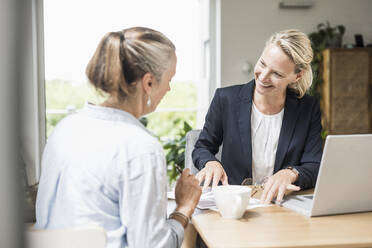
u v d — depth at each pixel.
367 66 3.85
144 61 0.87
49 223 0.85
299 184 1.37
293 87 1.68
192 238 1.27
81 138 0.84
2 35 0.38
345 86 3.83
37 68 3.24
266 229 0.96
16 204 0.40
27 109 0.40
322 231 0.95
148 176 0.81
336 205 1.08
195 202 1.00
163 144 3.52
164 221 0.84
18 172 0.40
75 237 0.68
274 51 1.47
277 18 3.96
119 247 0.78
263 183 1.50
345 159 1.03
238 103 1.69
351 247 0.87
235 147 1.67
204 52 3.98
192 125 4.17
